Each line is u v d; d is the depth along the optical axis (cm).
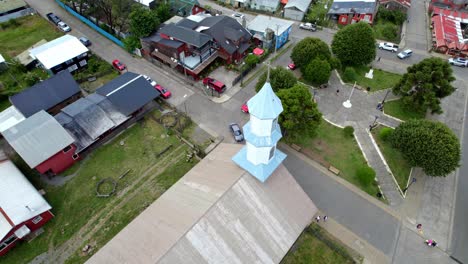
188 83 7262
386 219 4881
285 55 8150
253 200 3800
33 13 9500
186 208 3756
